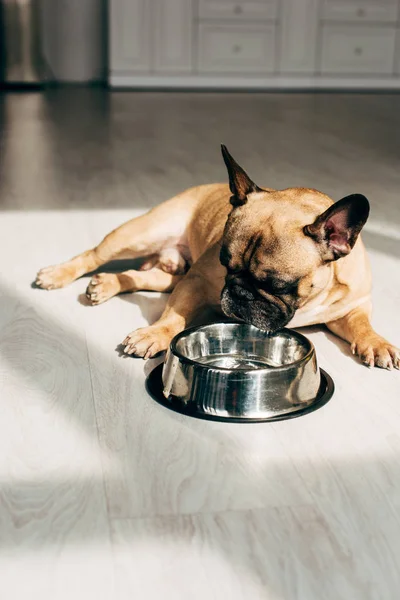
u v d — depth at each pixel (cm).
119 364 114
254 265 103
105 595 73
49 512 83
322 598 73
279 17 441
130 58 441
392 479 89
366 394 107
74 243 166
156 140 294
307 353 105
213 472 90
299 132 316
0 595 73
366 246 167
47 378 109
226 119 346
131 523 81
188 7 436
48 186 216
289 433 97
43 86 442
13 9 423
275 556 78
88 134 304
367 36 450
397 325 128
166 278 140
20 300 135
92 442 95
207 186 139
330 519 83
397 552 79
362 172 241
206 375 100
